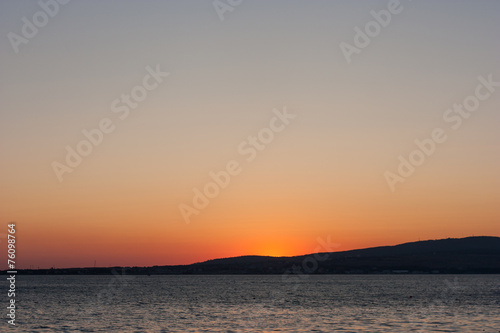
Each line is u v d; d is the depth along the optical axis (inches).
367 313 4094.5
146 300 5713.6
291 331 3058.6
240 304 5098.4
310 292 7411.4
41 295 6707.7
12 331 3090.6
